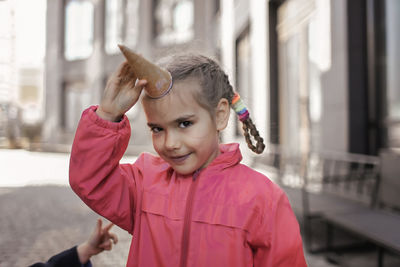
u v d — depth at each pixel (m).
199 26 12.70
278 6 6.84
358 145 4.31
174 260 0.93
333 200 3.58
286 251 0.93
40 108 16.92
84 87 16.48
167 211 0.98
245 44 8.55
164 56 1.03
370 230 2.48
